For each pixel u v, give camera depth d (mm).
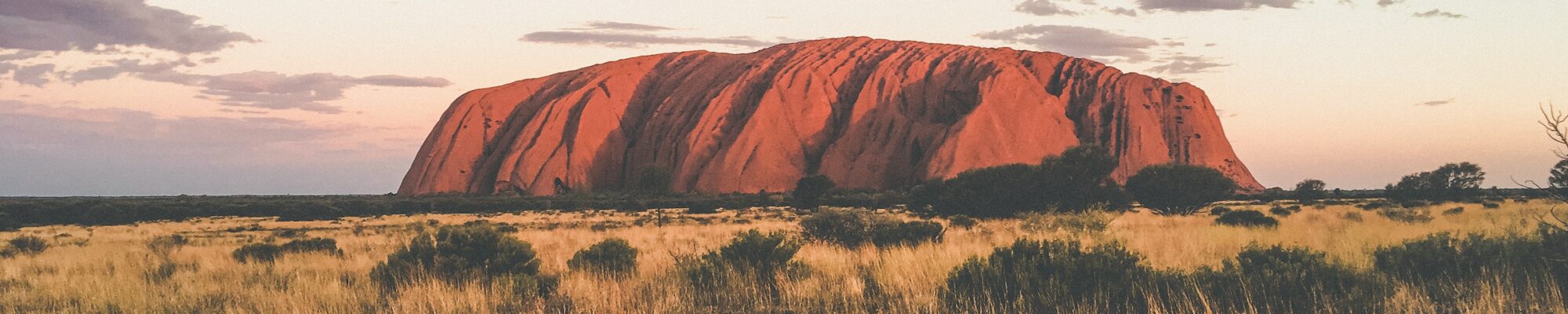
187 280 13391
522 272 12938
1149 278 8812
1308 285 8328
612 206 111438
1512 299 7824
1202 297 7855
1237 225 27609
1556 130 8445
